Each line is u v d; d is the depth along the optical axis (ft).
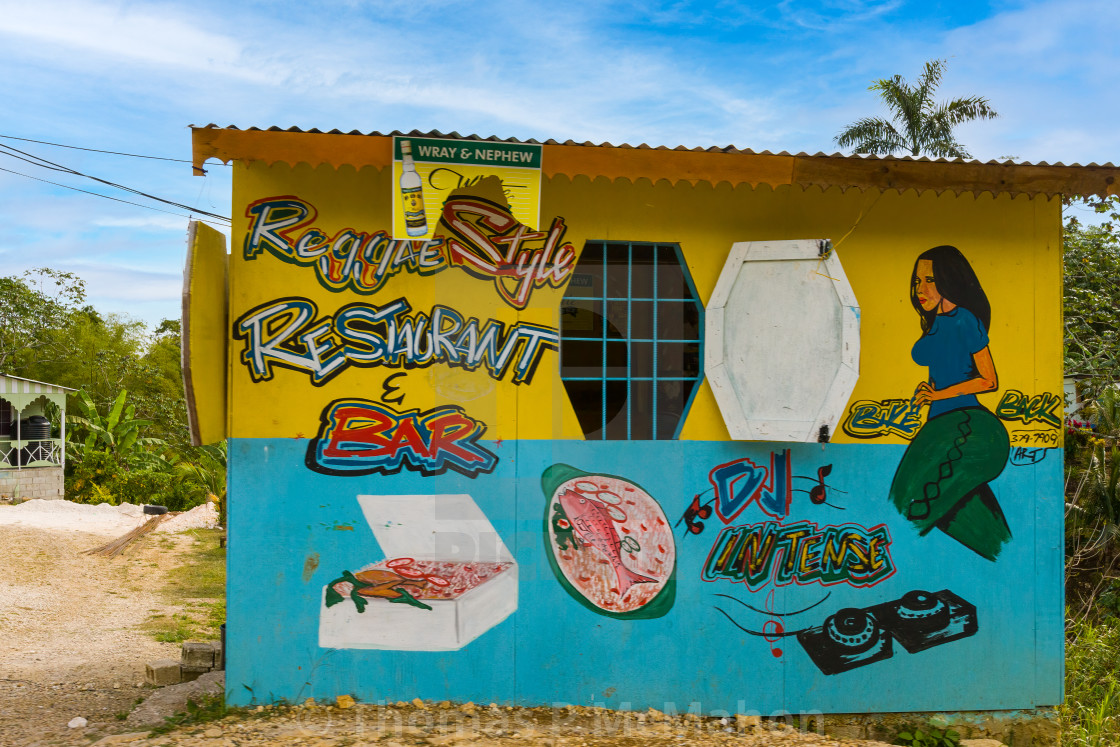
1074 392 39.45
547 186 16.30
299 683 15.53
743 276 16.10
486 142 14.46
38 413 74.23
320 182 15.67
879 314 17.03
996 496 17.20
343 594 15.64
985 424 17.20
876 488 16.88
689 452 16.49
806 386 15.89
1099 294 39.22
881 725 16.78
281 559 15.51
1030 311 17.42
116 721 15.98
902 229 17.13
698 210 16.66
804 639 16.61
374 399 15.78
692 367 16.83
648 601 16.30
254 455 15.46
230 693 15.38
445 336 15.99
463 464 15.97
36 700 17.98
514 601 16.02
